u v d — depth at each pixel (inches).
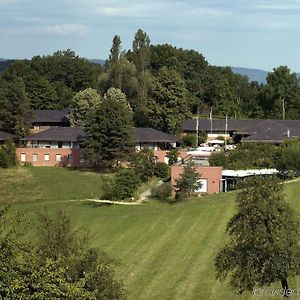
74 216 3053.6
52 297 1041.5
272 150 3853.3
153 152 4370.1
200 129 5885.8
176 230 2623.0
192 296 1780.3
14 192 3887.8
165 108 5570.9
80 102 5890.8
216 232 2493.8
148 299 1800.0
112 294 1277.1
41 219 1424.7
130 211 3080.7
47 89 7559.1
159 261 2198.6
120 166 4338.1
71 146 4790.8
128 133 4429.1
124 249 2405.3
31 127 5831.7
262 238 1305.4
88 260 1288.1
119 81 6540.4
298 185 3110.2
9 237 1109.7
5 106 5300.2
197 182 3312.0
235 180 3437.5
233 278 1382.9
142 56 6673.2
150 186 3767.2
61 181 4156.0
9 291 1013.2
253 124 5846.5
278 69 7455.7
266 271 1300.4
